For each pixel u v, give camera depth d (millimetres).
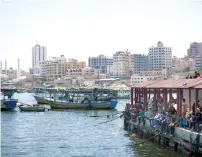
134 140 44000
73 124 64062
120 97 162125
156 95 49344
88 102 97938
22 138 46969
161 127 38156
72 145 41688
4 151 38000
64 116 79625
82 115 81938
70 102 97938
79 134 50875
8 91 96688
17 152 37656
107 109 97688
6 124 64250
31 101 154625
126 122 54781
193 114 33281
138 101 57750
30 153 37125
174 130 34938
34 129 57000
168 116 37531
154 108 46875
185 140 32062
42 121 69438
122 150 38156
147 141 41656
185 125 33781
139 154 35500
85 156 35562
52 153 37188
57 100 102688
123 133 50844
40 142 43844
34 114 84188
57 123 65938
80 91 110562
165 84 44000
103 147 40125
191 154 30359
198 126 30844
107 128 57562
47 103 110312
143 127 44438
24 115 81812
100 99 103312
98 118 74750
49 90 135375
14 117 77250
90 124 63812
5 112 88812
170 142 36250
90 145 41531
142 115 47250
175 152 34812
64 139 46281
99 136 48469
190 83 36844
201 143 28875
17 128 58406
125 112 56281
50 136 49031
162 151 35844
